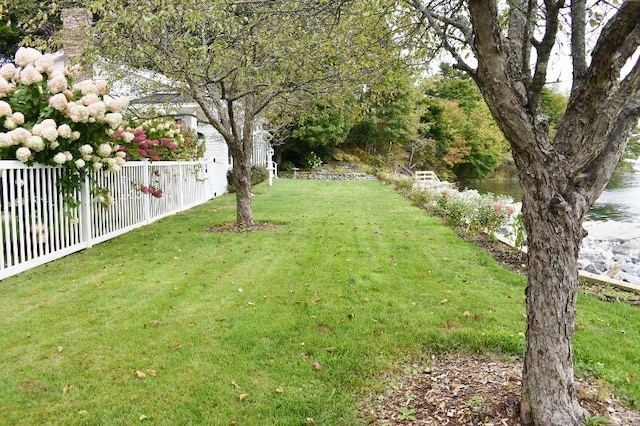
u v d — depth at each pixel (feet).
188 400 8.99
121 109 20.98
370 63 15.64
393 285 16.15
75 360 10.52
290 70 21.38
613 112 6.82
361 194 50.72
